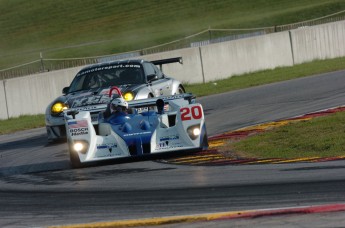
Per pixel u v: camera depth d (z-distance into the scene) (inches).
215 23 7185.0
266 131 1943.9
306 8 7165.4
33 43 7244.1
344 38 4311.0
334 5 7106.3
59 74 3331.7
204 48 3722.9
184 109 1657.2
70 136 1642.5
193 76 3673.7
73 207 1232.8
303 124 1964.8
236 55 3848.4
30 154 2021.4
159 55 3639.3
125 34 7170.3
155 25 7436.0
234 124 2191.2
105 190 1355.8
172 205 1179.3
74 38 7249.0
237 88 3275.1
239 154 1642.5
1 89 3132.4
